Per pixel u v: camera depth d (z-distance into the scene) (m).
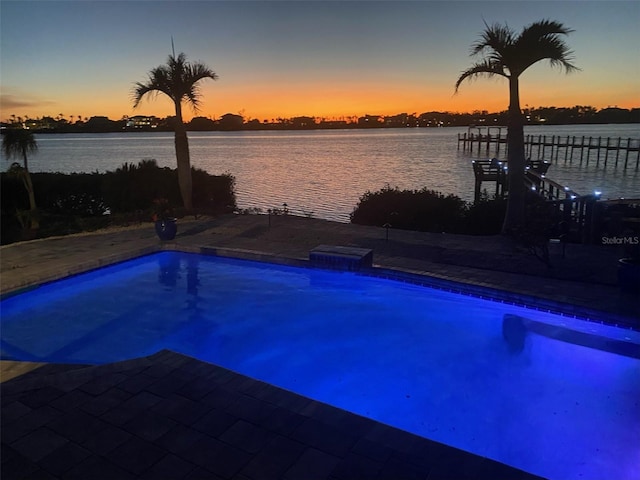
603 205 9.47
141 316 6.61
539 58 9.30
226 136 195.75
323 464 2.85
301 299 7.18
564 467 3.51
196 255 9.19
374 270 7.52
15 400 3.55
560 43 9.10
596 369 4.91
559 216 10.38
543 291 6.30
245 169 38.31
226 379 3.88
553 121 111.44
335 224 11.38
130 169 14.81
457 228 11.75
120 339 5.91
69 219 14.16
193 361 4.20
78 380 3.85
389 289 7.37
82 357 5.39
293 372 5.14
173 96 12.57
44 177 15.57
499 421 4.13
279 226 11.27
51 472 2.78
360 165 42.53
